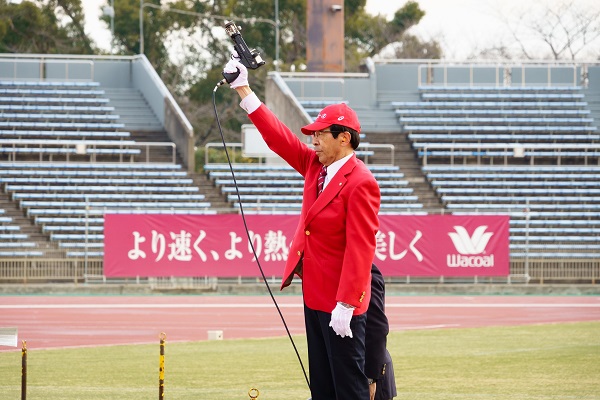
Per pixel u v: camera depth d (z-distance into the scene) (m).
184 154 41.12
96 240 35.03
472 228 33.22
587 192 39.75
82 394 13.48
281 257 32.91
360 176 7.43
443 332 22.39
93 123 43.31
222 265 32.66
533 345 19.52
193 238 32.50
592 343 19.83
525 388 14.02
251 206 37.16
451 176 40.41
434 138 43.28
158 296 32.09
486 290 33.44
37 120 42.78
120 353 18.58
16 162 39.12
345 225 7.45
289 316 26.77
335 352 7.48
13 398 13.02
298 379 15.05
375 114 44.91
